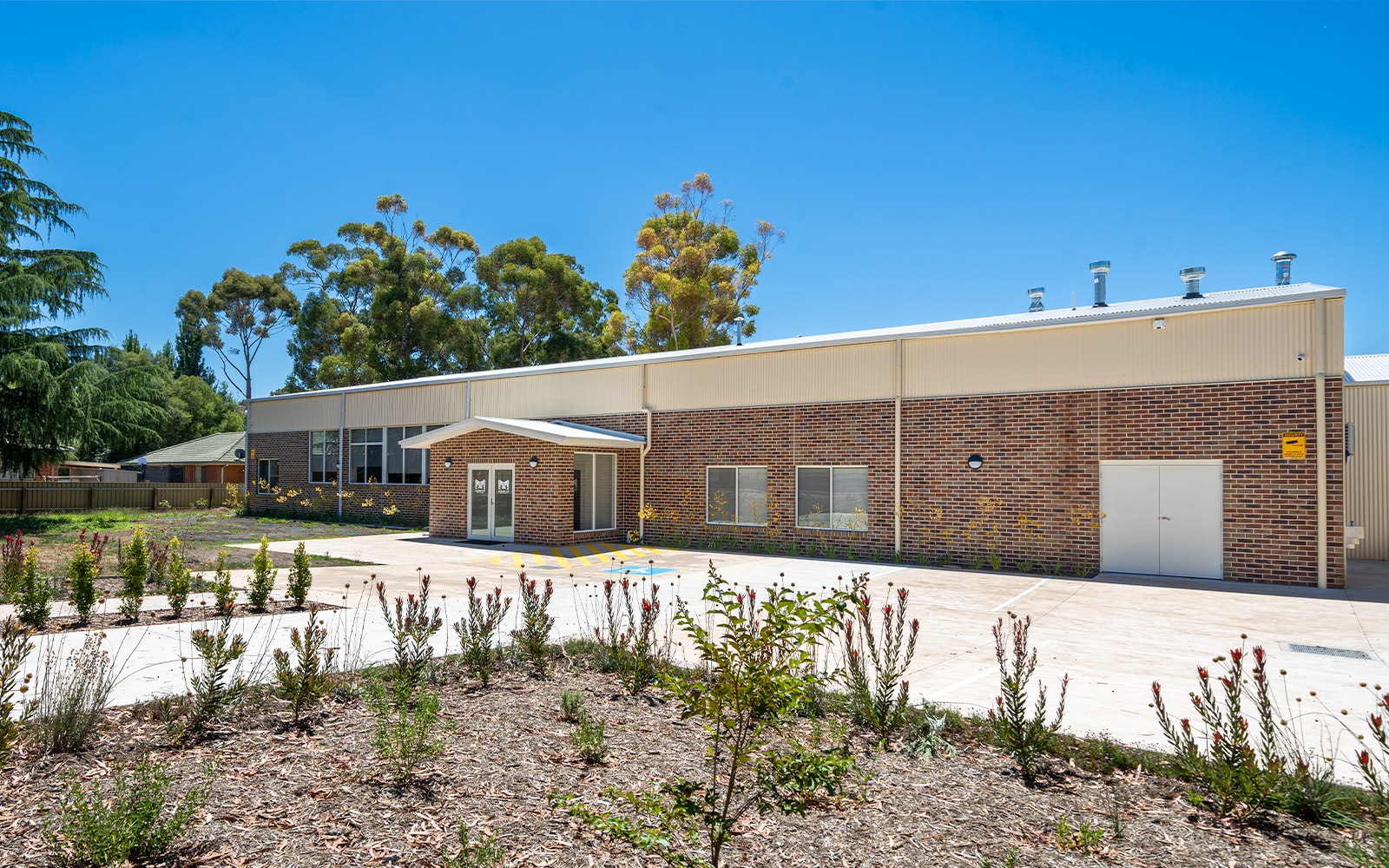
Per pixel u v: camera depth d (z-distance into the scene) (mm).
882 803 4098
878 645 8602
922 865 3416
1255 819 3977
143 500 33812
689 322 46906
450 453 21609
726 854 3502
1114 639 9195
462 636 6871
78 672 5941
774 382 18875
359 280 53562
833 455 17969
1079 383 15422
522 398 23500
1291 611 11180
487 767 4477
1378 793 4012
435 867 3340
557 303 52250
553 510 19422
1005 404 16109
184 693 5980
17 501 30578
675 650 7914
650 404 20906
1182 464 14523
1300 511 13547
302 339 56500
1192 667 7785
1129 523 14906
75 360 27078
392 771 4391
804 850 3551
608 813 3824
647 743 4938
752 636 3449
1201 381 14367
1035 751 4742
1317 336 13469
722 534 19469
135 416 27266
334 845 3529
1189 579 14266
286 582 12312
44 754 4602
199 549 17297
